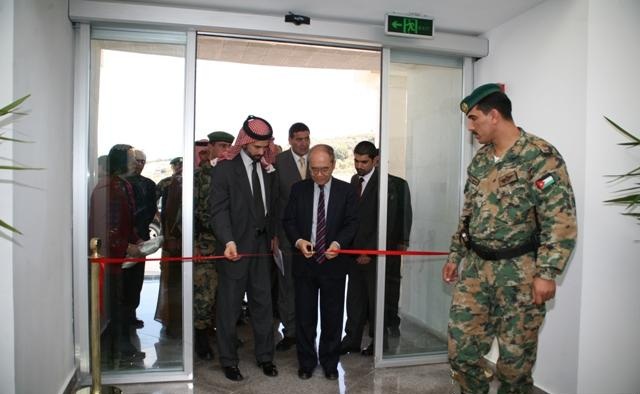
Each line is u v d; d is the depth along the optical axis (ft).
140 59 9.61
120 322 9.70
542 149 6.55
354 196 9.49
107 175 9.60
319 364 10.58
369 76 21.90
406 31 9.77
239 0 9.09
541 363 9.14
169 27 9.39
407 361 10.69
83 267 9.31
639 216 7.88
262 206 9.66
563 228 6.29
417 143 11.00
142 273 9.75
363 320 11.36
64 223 8.71
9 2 6.17
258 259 9.73
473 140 11.28
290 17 9.59
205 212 11.03
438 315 11.28
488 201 6.95
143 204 9.71
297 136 12.04
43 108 7.43
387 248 10.83
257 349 9.95
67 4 8.73
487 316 7.20
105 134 9.55
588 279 8.29
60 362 8.44
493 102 6.79
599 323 8.38
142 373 9.61
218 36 9.95
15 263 6.34
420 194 11.09
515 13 9.76
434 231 11.24
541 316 6.80
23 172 6.58
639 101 8.49
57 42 8.15
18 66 6.40
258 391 9.19
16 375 6.38
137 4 9.08
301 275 9.47
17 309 6.40
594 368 8.38
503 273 6.80
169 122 9.74
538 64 9.29
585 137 8.22
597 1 8.21
